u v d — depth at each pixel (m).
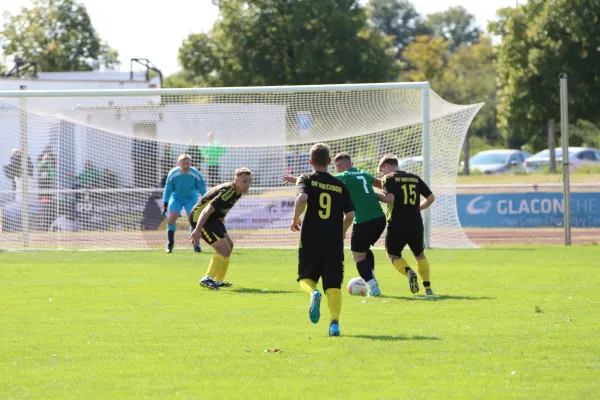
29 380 17.33
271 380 17.23
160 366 18.59
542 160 112.94
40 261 46.06
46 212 57.56
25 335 22.64
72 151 59.97
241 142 57.06
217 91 50.44
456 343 20.97
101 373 17.95
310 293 22.25
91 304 28.94
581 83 104.44
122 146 61.03
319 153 22.77
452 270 39.00
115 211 58.50
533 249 50.25
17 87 65.94
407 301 28.89
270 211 58.78
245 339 21.81
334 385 16.75
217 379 17.36
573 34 103.69
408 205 30.02
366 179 30.44
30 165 58.50
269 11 129.75
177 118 57.69
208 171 60.66
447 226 53.38
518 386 16.53
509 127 113.25
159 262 44.91
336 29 127.62
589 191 62.00
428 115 50.16
